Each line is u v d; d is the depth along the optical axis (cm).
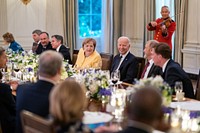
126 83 427
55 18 839
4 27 789
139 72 479
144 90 182
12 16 798
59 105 199
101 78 346
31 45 825
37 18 826
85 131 194
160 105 181
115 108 299
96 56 527
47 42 644
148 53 427
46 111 245
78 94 203
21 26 810
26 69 470
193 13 755
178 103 320
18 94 263
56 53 257
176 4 775
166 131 231
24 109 250
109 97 329
